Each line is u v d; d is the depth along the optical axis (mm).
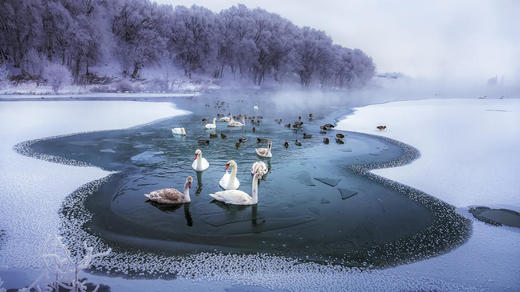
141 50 67250
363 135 21016
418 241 7422
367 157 15117
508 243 7387
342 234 7633
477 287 5773
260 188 10570
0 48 55438
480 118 30344
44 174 11016
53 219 7750
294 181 11422
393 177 12109
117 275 5746
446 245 7273
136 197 9398
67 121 22516
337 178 11859
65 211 8219
